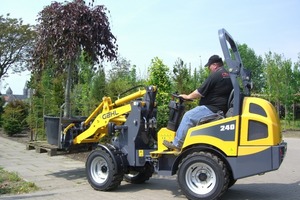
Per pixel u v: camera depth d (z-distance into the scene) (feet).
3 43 110.01
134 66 66.03
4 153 42.57
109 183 24.73
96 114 28.86
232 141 21.34
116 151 25.44
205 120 22.44
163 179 29.60
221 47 22.26
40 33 33.24
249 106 21.45
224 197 23.67
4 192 24.18
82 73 47.78
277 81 94.22
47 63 33.88
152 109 26.50
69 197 23.26
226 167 21.65
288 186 27.25
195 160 21.79
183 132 23.07
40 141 45.52
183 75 51.70
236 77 21.70
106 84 45.11
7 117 66.28
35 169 32.60
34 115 51.26
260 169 20.81
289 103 95.81
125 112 26.35
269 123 20.80
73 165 34.73
